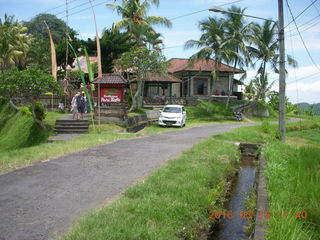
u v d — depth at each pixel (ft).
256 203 21.35
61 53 102.06
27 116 68.64
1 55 130.31
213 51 104.83
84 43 103.45
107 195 20.18
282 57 51.96
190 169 26.53
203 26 107.24
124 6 108.06
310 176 23.68
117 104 66.28
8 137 65.16
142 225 14.82
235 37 108.78
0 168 27.78
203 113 111.75
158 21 108.47
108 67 101.60
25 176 25.03
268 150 37.96
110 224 14.74
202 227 17.93
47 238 14.20
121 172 26.35
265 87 150.10
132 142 45.55
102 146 41.16
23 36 150.71
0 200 19.27
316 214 16.99
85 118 67.67
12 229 15.12
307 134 77.15
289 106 162.50
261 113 128.16
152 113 93.61
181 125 76.84
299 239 14.42
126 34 104.42
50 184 22.76
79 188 21.76
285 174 25.32
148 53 85.10
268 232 14.82
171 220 16.11
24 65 148.05
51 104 85.61
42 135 60.29
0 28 137.18
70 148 37.58
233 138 53.06
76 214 16.98
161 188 20.62
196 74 128.36
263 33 118.93
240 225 19.54
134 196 19.42
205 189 21.94
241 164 39.37
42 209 17.74
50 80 61.31
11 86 58.29
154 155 34.50
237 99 135.13
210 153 35.78
